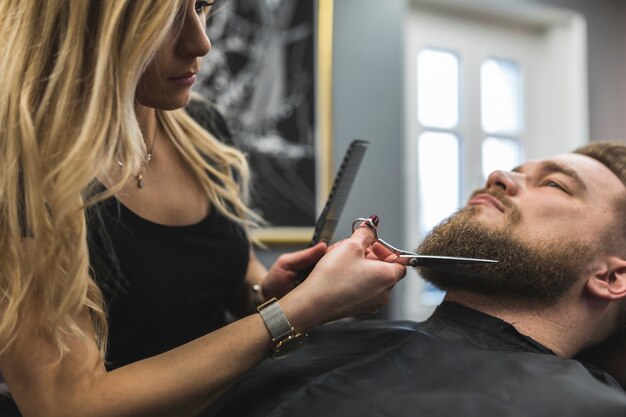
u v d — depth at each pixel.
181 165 1.22
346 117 2.46
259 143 2.35
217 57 2.29
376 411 0.96
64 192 0.79
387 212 2.53
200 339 0.93
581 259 1.19
